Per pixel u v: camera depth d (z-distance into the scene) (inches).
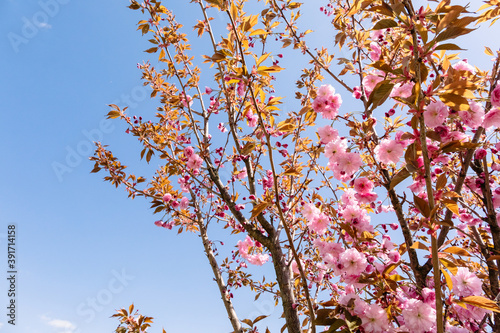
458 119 23.8
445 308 20.4
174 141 48.4
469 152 24.5
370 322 20.1
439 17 15.7
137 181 51.8
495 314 23.2
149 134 47.4
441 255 17.0
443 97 15.9
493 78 26.1
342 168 27.0
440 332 15.7
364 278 21.9
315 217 30.6
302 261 41.9
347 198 29.2
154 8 48.7
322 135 29.3
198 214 53.9
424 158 16.0
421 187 25.2
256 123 40.8
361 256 23.0
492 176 32.3
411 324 19.3
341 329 19.5
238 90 37.7
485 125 23.0
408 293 23.4
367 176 26.8
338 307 20.6
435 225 16.5
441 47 15.1
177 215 53.6
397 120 26.7
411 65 15.7
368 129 25.7
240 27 26.9
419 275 23.0
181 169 45.5
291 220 37.2
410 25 15.4
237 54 25.2
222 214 49.8
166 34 50.2
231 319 42.0
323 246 26.7
